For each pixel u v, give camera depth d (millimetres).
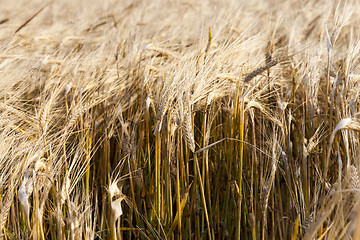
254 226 2676
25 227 2717
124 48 4211
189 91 2660
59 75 3934
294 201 2764
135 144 3307
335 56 4184
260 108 2855
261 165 2902
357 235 1546
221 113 3352
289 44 4285
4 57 4098
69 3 11305
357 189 2057
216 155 3291
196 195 3049
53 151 2904
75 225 2350
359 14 4816
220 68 3068
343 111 2795
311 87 3104
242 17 6109
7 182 2674
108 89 3775
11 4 11164
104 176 3328
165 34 6039
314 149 3109
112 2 9438
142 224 3127
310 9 7266
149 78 3436
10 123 2969
